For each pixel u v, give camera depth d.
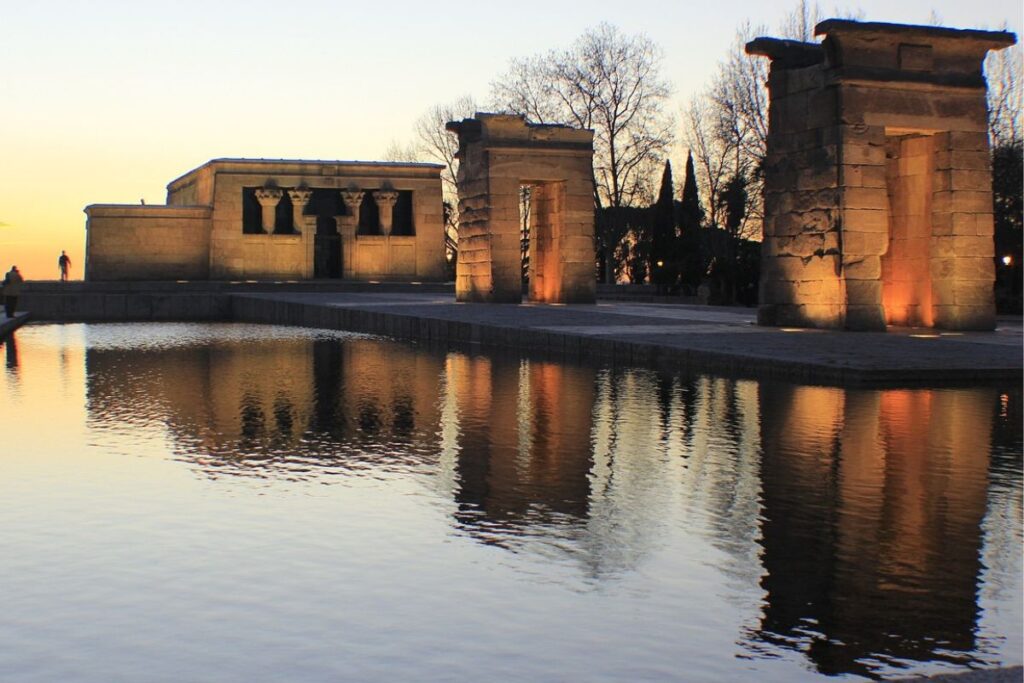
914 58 32.66
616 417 17.14
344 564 8.80
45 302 57.75
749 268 63.69
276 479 12.30
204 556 9.03
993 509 10.75
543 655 6.82
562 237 49.56
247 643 7.03
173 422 16.92
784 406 18.08
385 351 31.34
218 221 69.44
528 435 15.45
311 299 53.44
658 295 70.12
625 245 84.25
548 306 46.34
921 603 7.87
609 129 73.56
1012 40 33.28
